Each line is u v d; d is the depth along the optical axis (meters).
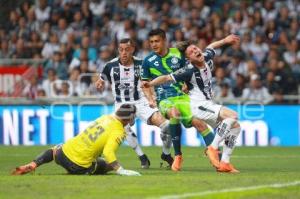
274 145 45.94
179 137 28.45
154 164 32.81
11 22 56.69
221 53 50.59
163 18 54.28
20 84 49.12
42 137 47.19
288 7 55.06
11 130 47.31
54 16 56.22
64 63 51.50
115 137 24.78
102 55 50.69
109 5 56.44
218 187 21.34
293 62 50.81
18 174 25.09
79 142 25.02
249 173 26.52
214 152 26.98
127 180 23.23
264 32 52.91
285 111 46.06
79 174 25.19
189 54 27.31
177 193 19.88
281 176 24.91
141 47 53.75
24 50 53.84
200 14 54.97
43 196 19.36
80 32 54.78
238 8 56.44
